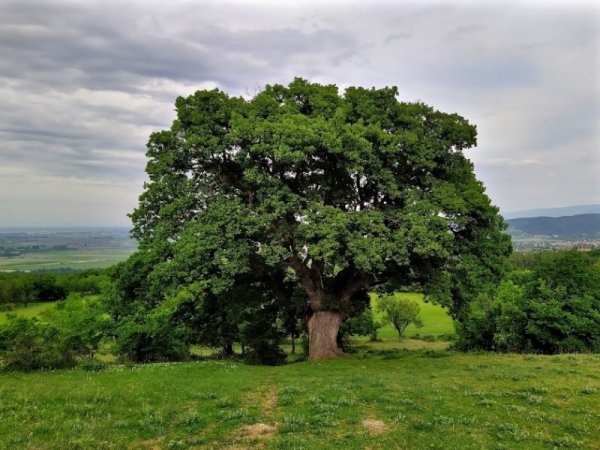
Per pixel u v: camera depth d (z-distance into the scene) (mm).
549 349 31047
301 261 25734
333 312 26562
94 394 14477
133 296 27891
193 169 25156
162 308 22688
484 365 20859
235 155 23078
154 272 22078
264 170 22797
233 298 27453
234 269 21062
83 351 29875
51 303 96125
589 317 30094
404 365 21797
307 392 15945
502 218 24344
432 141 23875
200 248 20703
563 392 15375
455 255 24109
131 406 13609
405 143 22609
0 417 11875
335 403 14344
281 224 22406
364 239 20406
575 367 20031
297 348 57750
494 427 12086
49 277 100312
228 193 24188
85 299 46531
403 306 71500
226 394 15336
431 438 11305
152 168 23719
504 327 33031
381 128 23547
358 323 52844
